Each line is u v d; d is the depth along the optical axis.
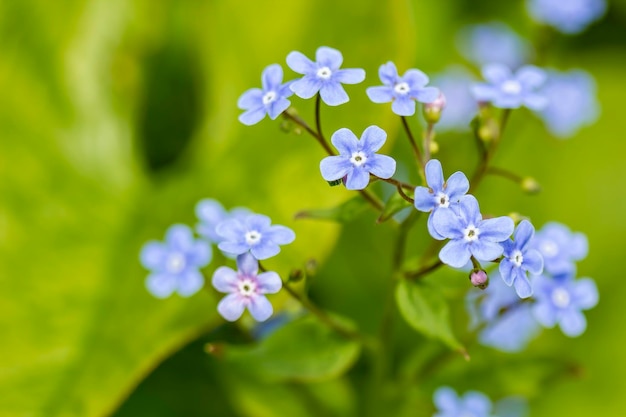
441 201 0.14
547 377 0.18
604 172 0.23
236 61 0.21
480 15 0.26
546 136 0.23
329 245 0.19
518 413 0.20
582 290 0.16
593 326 0.22
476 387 0.18
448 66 0.24
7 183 0.20
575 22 0.21
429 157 0.15
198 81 0.22
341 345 0.17
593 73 0.25
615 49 0.26
